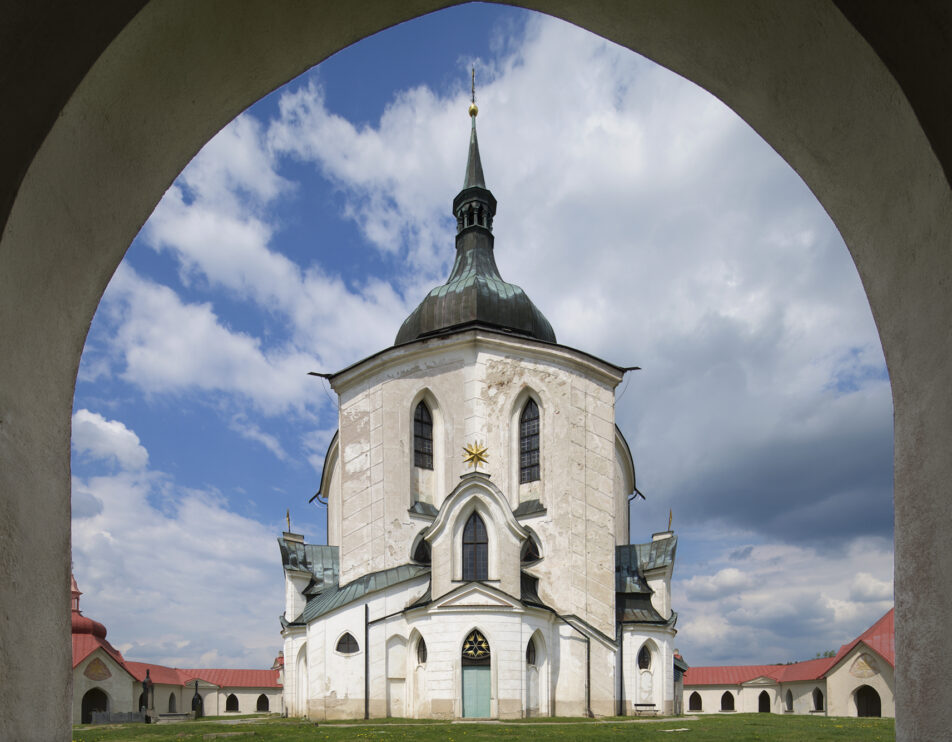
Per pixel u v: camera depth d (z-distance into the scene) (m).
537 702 38.47
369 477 46.34
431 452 47.50
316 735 27.97
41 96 4.15
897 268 4.73
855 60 4.47
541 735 27.28
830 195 5.34
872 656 56.03
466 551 40.03
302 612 48.00
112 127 4.70
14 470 4.27
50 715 4.50
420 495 46.41
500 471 45.72
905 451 4.65
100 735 32.03
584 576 43.31
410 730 29.97
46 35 4.12
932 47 4.11
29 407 4.44
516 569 39.34
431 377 47.47
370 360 47.66
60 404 4.82
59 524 4.73
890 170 4.61
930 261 4.36
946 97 4.09
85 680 59.97
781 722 38.94
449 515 39.94
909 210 4.52
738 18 5.00
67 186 4.50
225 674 86.88
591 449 45.84
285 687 47.81
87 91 4.33
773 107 5.37
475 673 37.16
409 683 39.44
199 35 4.75
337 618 41.41
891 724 37.41
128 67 4.50
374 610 40.84
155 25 4.42
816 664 77.25
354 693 39.91
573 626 41.00
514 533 39.59
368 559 44.75
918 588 4.43
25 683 4.27
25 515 4.36
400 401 47.09
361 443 47.41
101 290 5.18
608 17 5.70
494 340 46.81
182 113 5.16
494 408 46.47
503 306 53.66
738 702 86.81
